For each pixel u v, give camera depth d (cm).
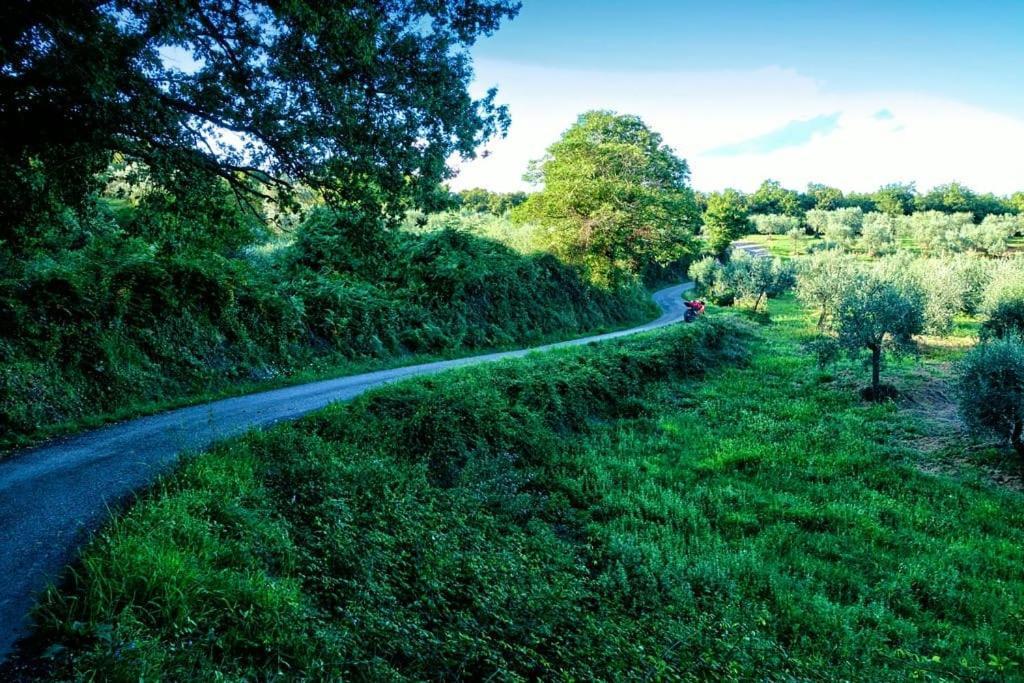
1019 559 1072
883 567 1047
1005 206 11506
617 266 4275
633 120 5209
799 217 13062
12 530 702
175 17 762
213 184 1222
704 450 1636
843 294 2538
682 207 4522
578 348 2538
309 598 650
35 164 1045
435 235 3031
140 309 1495
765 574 990
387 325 2438
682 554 1046
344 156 1097
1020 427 1466
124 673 436
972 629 876
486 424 1439
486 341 2950
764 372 2745
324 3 915
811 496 1362
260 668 512
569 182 4053
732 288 5441
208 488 815
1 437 1064
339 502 873
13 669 457
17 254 1212
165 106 871
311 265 2430
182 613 528
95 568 572
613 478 1402
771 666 667
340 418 1260
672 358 2575
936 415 1986
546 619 692
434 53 1103
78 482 864
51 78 736
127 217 1591
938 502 1320
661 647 675
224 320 1719
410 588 728
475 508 1058
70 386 1247
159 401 1409
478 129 1221
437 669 589
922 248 8219
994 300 2739
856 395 2244
